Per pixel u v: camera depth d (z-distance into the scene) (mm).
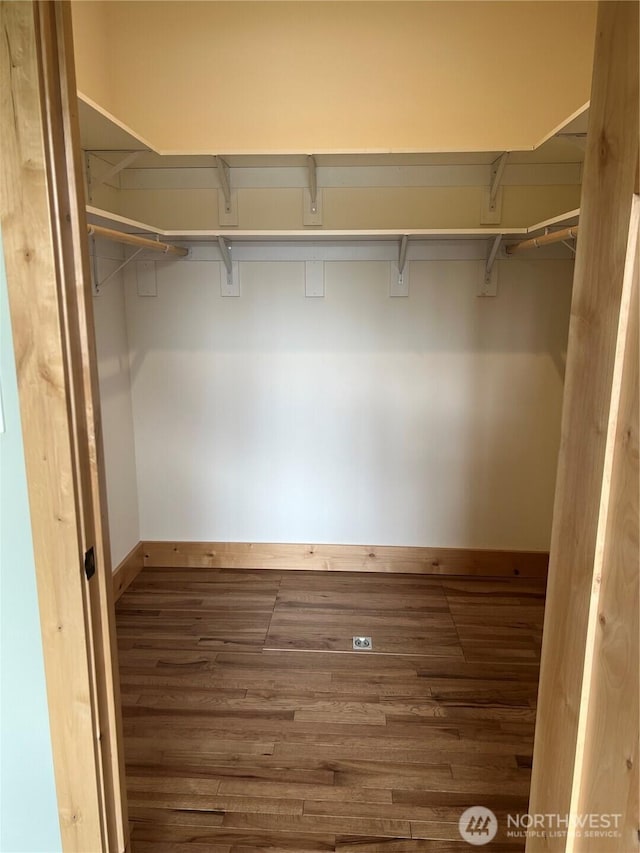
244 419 2939
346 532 3033
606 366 878
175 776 1721
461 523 2988
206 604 2707
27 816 1194
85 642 1073
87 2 2393
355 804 1630
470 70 2561
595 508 914
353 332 2816
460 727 1924
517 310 2746
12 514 1044
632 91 809
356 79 2586
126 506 2895
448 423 2885
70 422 995
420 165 2635
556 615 1059
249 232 2383
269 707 2012
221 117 2635
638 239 808
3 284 958
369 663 2262
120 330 2783
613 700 882
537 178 2631
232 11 2547
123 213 2748
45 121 908
